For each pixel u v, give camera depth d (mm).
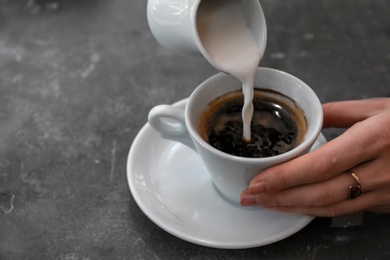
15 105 516
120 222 416
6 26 608
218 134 426
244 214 405
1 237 408
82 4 638
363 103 431
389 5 613
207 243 378
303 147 375
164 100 514
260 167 372
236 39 387
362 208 393
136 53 570
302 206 389
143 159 440
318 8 614
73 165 458
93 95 522
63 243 403
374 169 382
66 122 496
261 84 441
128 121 494
